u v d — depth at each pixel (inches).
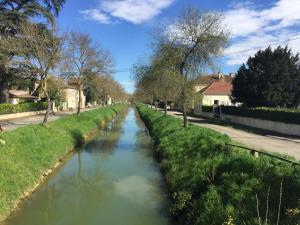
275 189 352.8
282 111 1190.3
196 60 966.4
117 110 3629.4
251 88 1557.6
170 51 982.4
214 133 784.3
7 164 559.2
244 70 1635.1
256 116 1418.6
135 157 917.2
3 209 459.2
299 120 1085.1
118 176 713.0
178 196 477.4
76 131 1190.9
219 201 383.2
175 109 3038.9
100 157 920.3
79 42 1569.9
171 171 608.7
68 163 839.1
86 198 574.2
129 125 1995.6
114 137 1365.7
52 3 1614.2
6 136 690.8
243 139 962.7
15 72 1606.8
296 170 372.5
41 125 959.6
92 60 1600.6
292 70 1526.8
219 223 346.3
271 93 1502.2
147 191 600.4
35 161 682.2
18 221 464.8
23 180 566.3
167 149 768.9
